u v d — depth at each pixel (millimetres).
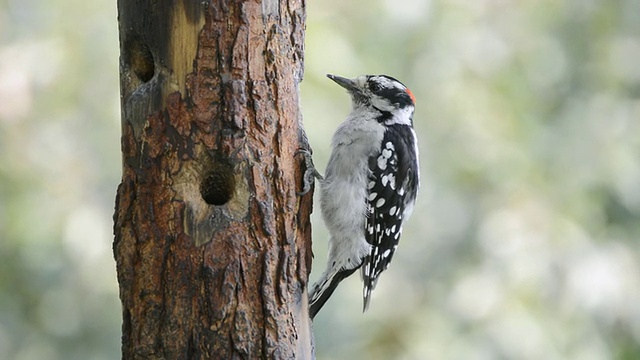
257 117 6602
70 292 13039
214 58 6488
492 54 14344
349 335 13766
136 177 6547
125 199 6578
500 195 13734
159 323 6469
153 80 6566
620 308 13070
